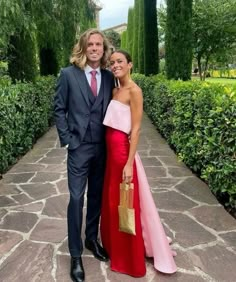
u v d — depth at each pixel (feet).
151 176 14.53
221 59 34.53
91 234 8.46
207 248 8.63
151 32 34.68
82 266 7.63
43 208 11.27
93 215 8.30
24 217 10.59
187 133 15.17
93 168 7.81
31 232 9.61
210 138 11.68
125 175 7.10
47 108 27.40
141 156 18.12
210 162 12.32
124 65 7.09
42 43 29.07
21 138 18.63
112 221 7.55
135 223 7.28
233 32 31.12
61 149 20.40
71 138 7.26
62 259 8.27
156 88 25.52
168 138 21.04
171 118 19.33
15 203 11.73
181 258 8.18
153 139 22.72
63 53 32.71
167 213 10.71
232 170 10.31
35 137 23.11
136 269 7.40
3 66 25.53
